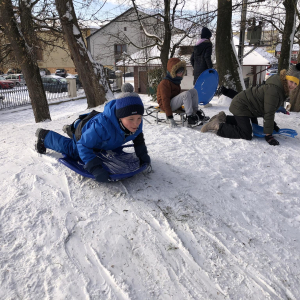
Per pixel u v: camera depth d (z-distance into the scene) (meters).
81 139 2.59
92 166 2.62
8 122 13.13
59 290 1.72
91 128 2.56
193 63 6.95
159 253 2.01
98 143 2.66
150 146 4.02
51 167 3.25
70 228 2.24
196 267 1.90
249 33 10.92
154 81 12.85
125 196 2.67
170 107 4.89
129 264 1.92
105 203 2.56
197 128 4.97
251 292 1.73
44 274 1.83
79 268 1.88
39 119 9.44
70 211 2.45
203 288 1.75
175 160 3.50
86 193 2.73
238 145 4.03
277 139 4.34
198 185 2.88
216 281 1.80
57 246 2.06
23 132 5.37
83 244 2.08
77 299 1.66
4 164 3.43
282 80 3.76
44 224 2.28
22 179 2.97
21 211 2.44
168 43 10.46
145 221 2.32
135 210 2.46
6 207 2.47
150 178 3.02
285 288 1.76
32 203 2.55
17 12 9.12
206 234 2.19
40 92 9.25
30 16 9.03
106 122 2.57
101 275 1.84
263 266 1.91
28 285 1.75
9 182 2.92
